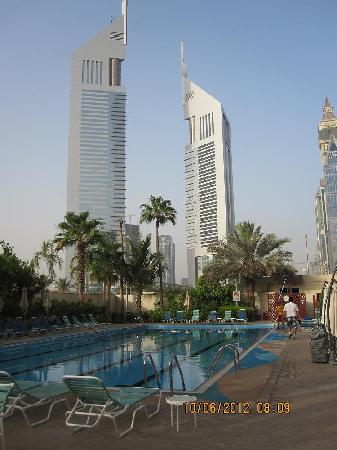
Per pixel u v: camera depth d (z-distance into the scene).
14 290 27.28
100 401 5.96
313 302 37.03
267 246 37.12
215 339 23.30
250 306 36.84
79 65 161.12
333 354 11.80
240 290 37.66
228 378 9.73
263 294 38.34
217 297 37.31
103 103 154.25
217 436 5.46
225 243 38.56
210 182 160.50
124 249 38.00
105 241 36.22
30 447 5.22
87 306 32.97
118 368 13.85
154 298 40.97
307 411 6.52
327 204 157.38
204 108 168.38
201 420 6.21
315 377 9.32
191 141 172.00
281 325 25.84
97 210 145.12
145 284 37.84
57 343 21.11
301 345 15.95
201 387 8.64
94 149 149.88
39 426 6.11
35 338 20.80
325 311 12.52
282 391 7.98
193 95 172.62
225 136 166.62
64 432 5.81
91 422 6.26
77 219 34.38
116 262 36.31
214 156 161.00
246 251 36.69
